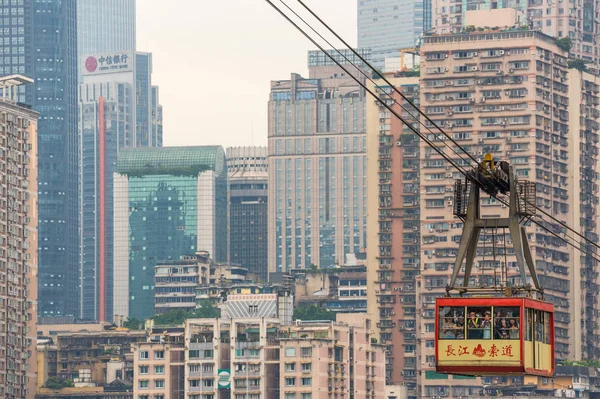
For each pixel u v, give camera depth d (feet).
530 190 312.91
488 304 310.86
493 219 310.86
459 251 311.68
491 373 310.04
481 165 312.71
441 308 313.32
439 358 312.71
